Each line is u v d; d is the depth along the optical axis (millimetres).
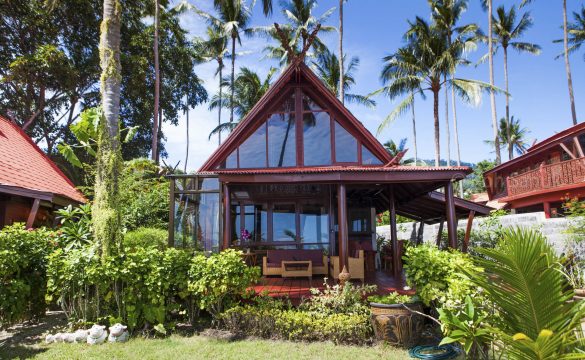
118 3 8508
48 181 12633
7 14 19797
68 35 22344
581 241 9258
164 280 7199
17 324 7832
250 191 12789
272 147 12742
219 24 30812
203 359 5641
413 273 6695
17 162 11758
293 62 12320
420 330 6348
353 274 9109
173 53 26406
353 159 12500
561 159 18688
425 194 10609
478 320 4270
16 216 10594
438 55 25266
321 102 12906
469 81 23703
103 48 8312
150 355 5836
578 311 3477
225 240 8906
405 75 26047
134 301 7160
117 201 7773
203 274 7164
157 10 22734
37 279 7805
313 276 10656
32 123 23297
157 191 14297
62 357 5789
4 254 6996
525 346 3381
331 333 6508
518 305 3605
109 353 5953
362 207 13906
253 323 6965
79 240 7941
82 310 7223
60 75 20625
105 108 8109
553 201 17172
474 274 4145
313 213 12859
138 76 23344
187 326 7453
